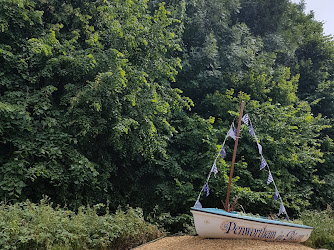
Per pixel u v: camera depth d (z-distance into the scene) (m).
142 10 11.70
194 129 12.49
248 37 15.52
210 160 11.62
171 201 11.57
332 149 16.48
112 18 10.70
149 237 8.39
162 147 11.49
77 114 9.45
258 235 7.47
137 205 11.66
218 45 14.67
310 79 18.64
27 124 8.60
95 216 7.41
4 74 9.13
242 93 13.63
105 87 9.41
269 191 11.87
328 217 10.91
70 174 8.97
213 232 7.18
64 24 10.85
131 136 10.54
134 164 12.11
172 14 13.76
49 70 9.45
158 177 12.34
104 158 10.68
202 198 11.45
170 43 12.32
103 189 10.30
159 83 12.90
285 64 18.06
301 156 13.57
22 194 8.68
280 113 13.49
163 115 12.11
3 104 8.03
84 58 9.41
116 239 7.45
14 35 9.28
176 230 10.55
